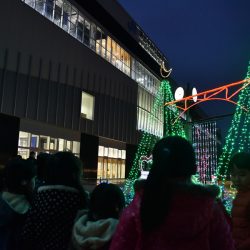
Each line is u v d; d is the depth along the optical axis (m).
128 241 1.75
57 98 27.73
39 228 2.78
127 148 39.16
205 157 38.84
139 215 1.71
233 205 3.08
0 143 22.22
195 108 66.69
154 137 46.22
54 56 27.44
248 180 3.04
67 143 30.66
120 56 40.59
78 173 3.02
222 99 15.79
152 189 1.69
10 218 3.13
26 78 24.58
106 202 2.66
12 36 23.31
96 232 2.54
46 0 27.73
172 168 1.73
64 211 2.79
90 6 33.72
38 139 27.16
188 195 1.65
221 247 1.73
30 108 24.97
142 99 44.84
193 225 1.63
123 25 39.62
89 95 32.28
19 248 2.93
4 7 22.61
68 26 30.52
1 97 22.56
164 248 1.66
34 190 3.40
